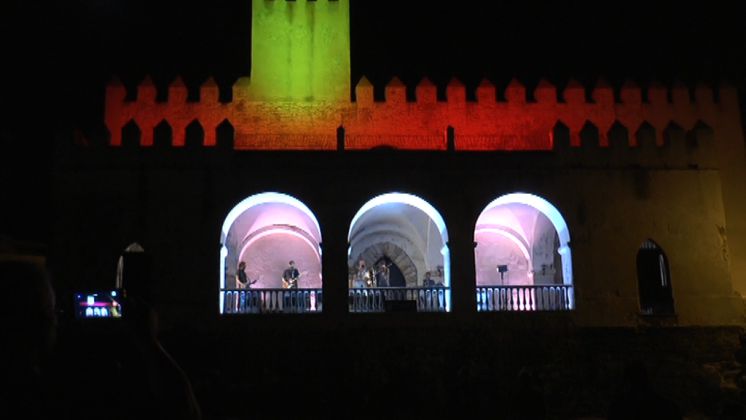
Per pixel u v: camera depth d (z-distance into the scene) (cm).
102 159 2808
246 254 3431
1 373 250
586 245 2836
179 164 2823
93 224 2747
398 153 2883
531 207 3303
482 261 3475
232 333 2633
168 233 2755
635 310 2786
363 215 3319
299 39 3438
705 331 2717
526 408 1584
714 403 2439
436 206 2848
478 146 3328
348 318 2695
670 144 2958
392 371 2495
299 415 2338
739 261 3128
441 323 2709
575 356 2611
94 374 396
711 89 3431
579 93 3422
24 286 255
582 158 2920
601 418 2362
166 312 2667
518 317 2731
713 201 2917
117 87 3331
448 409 2100
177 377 374
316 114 3350
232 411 2314
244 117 3334
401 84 3378
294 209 3247
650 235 2869
